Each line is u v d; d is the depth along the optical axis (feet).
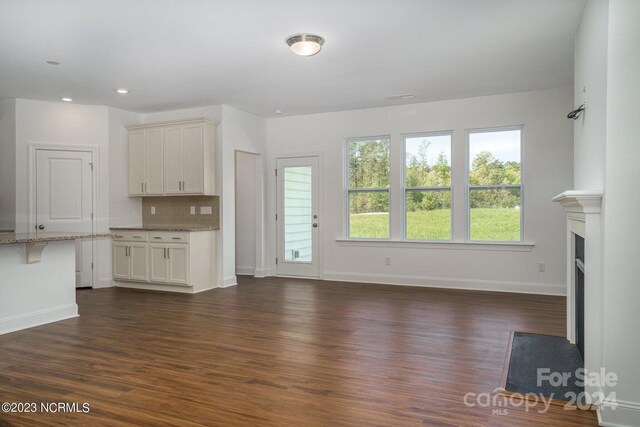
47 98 18.57
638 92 7.08
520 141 18.34
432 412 7.73
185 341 11.91
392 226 20.53
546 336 12.20
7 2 9.93
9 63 14.16
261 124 22.85
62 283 14.44
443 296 17.65
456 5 10.25
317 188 22.17
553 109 17.57
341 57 13.76
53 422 7.41
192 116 20.63
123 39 12.19
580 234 9.18
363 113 21.03
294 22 11.14
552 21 11.10
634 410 7.15
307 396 8.39
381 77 15.85
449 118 19.31
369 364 10.10
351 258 21.45
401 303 16.46
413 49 13.08
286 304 16.44
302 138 22.43
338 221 21.70
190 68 14.76
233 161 20.53
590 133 9.02
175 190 19.79
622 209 7.21
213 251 19.86
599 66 8.05
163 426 7.26
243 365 10.07
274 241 23.32
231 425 7.28
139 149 20.68
